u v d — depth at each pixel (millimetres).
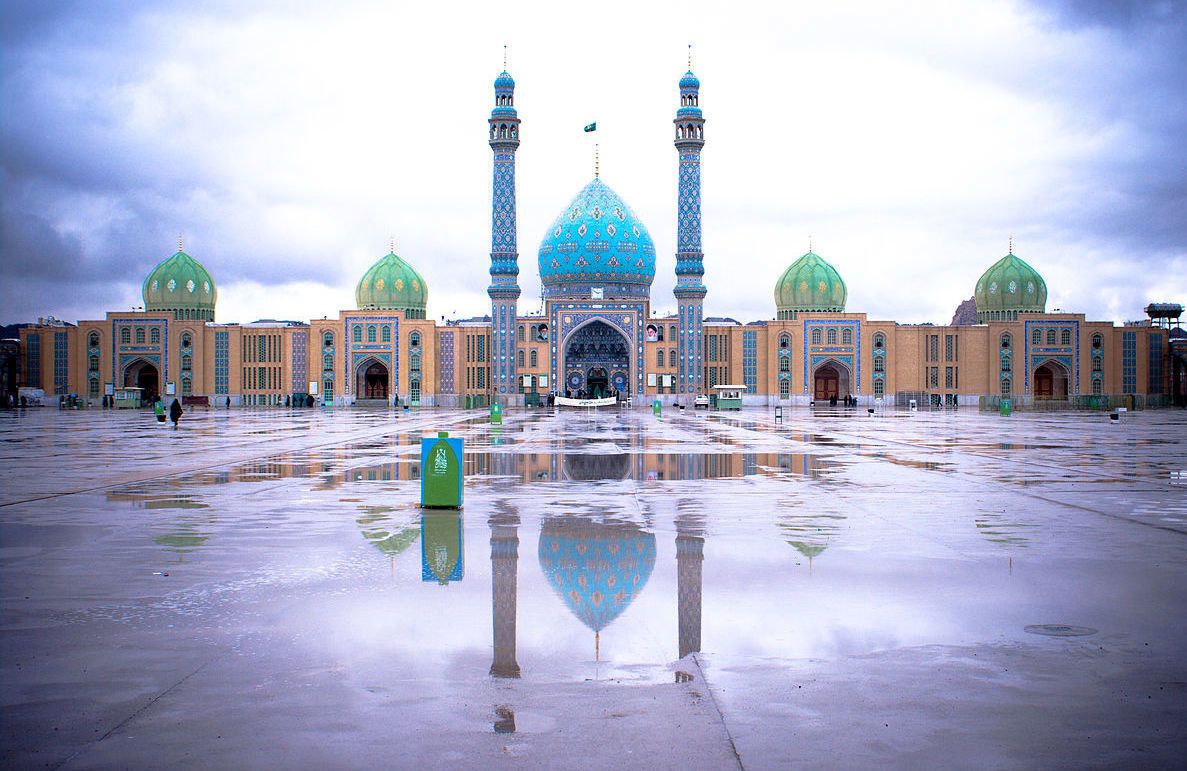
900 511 10492
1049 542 8508
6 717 4215
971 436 25047
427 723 4156
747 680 4723
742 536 8805
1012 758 3799
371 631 5598
